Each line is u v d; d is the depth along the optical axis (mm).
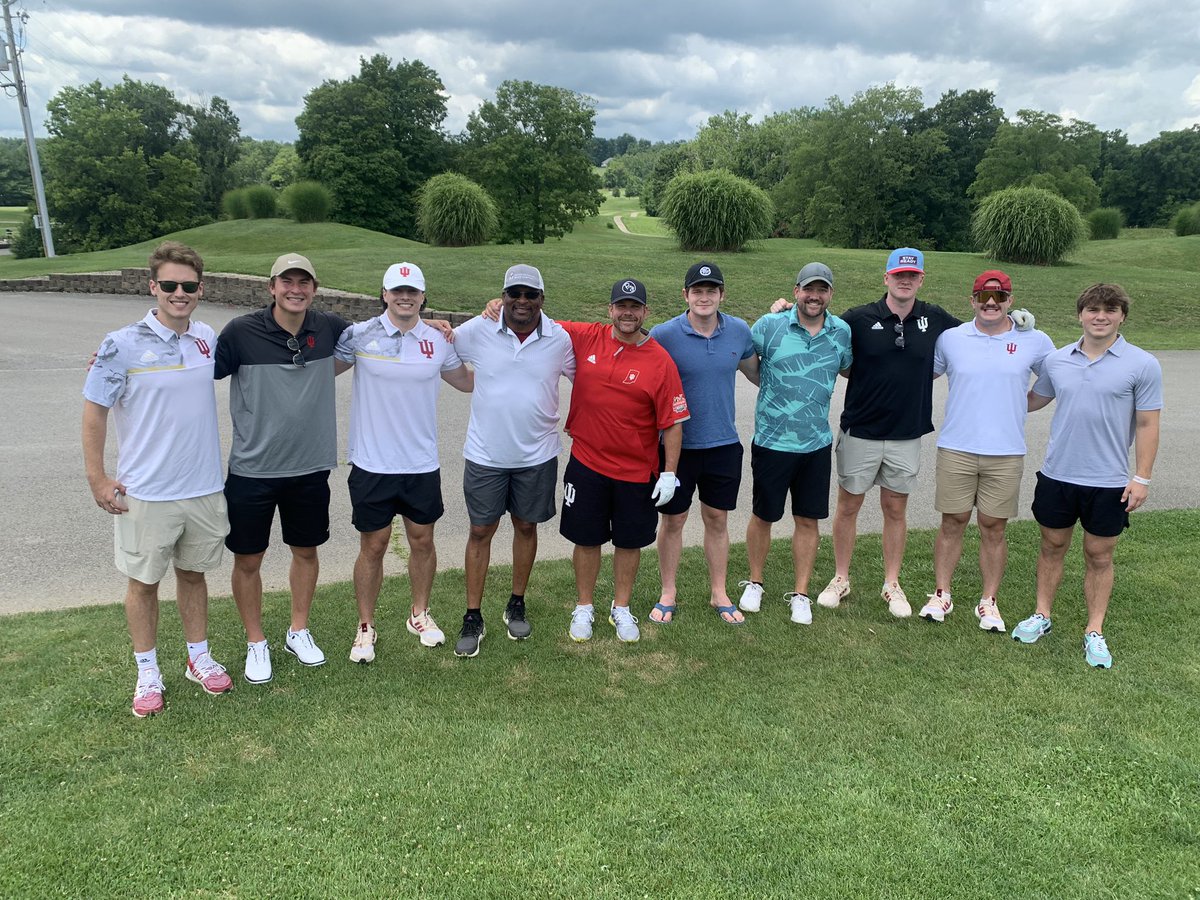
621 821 2697
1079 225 23312
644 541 4121
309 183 35188
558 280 18984
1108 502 3900
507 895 2367
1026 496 6789
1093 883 2455
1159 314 18391
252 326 3420
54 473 6582
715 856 2541
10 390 9680
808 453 4340
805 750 3135
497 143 45562
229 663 3770
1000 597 4754
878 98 56281
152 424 3225
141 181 47906
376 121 47969
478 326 3883
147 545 3262
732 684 3674
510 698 3520
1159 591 4746
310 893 2365
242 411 3463
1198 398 10727
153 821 2654
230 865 2471
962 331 4305
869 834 2656
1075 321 17109
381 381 3664
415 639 4082
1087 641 3969
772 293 18578
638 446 3975
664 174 86000
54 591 4484
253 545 3551
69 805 2719
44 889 2355
